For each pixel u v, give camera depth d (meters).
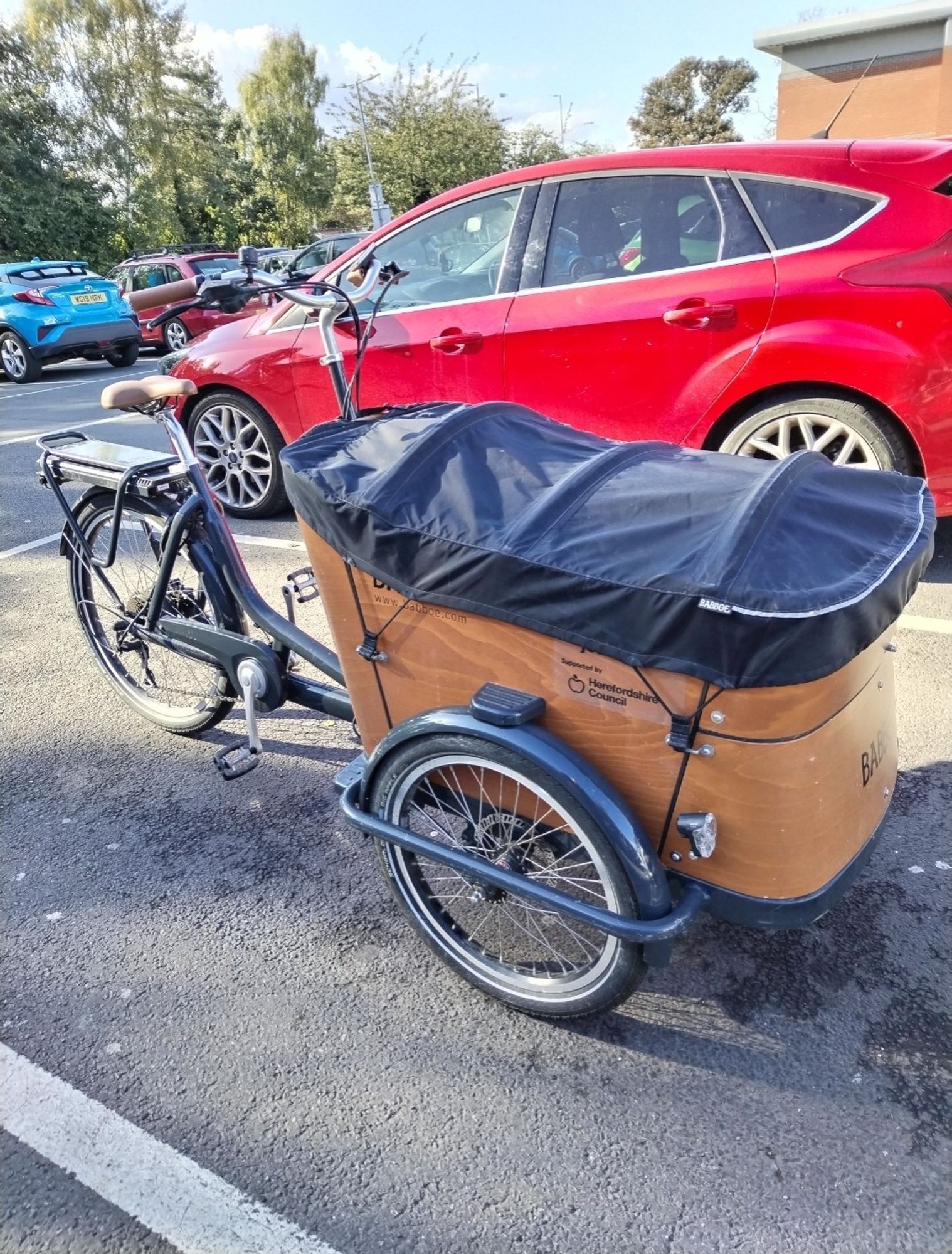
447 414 2.10
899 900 2.32
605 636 1.62
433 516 1.82
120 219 26.08
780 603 1.44
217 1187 1.72
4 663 3.86
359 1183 1.72
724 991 2.10
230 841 2.71
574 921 2.18
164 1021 2.10
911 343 3.46
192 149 31.17
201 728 3.13
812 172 3.59
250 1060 1.99
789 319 3.62
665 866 1.81
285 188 38.69
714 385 3.79
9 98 23.88
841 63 15.67
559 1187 1.69
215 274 2.48
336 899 2.46
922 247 3.42
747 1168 1.71
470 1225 1.63
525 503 1.83
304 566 4.59
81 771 3.08
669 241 3.84
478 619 1.80
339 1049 2.01
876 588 1.52
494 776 1.92
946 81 14.88
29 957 2.30
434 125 29.88
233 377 4.99
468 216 4.30
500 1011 2.09
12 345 12.48
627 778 1.75
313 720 3.34
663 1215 1.63
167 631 2.90
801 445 3.89
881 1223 1.60
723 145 3.77
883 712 1.88
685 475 1.85
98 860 2.65
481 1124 1.82
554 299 4.04
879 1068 1.90
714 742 1.60
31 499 6.14
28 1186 1.74
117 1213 1.69
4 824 2.83
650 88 49.34
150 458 3.00
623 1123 1.81
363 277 2.68
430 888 2.18
